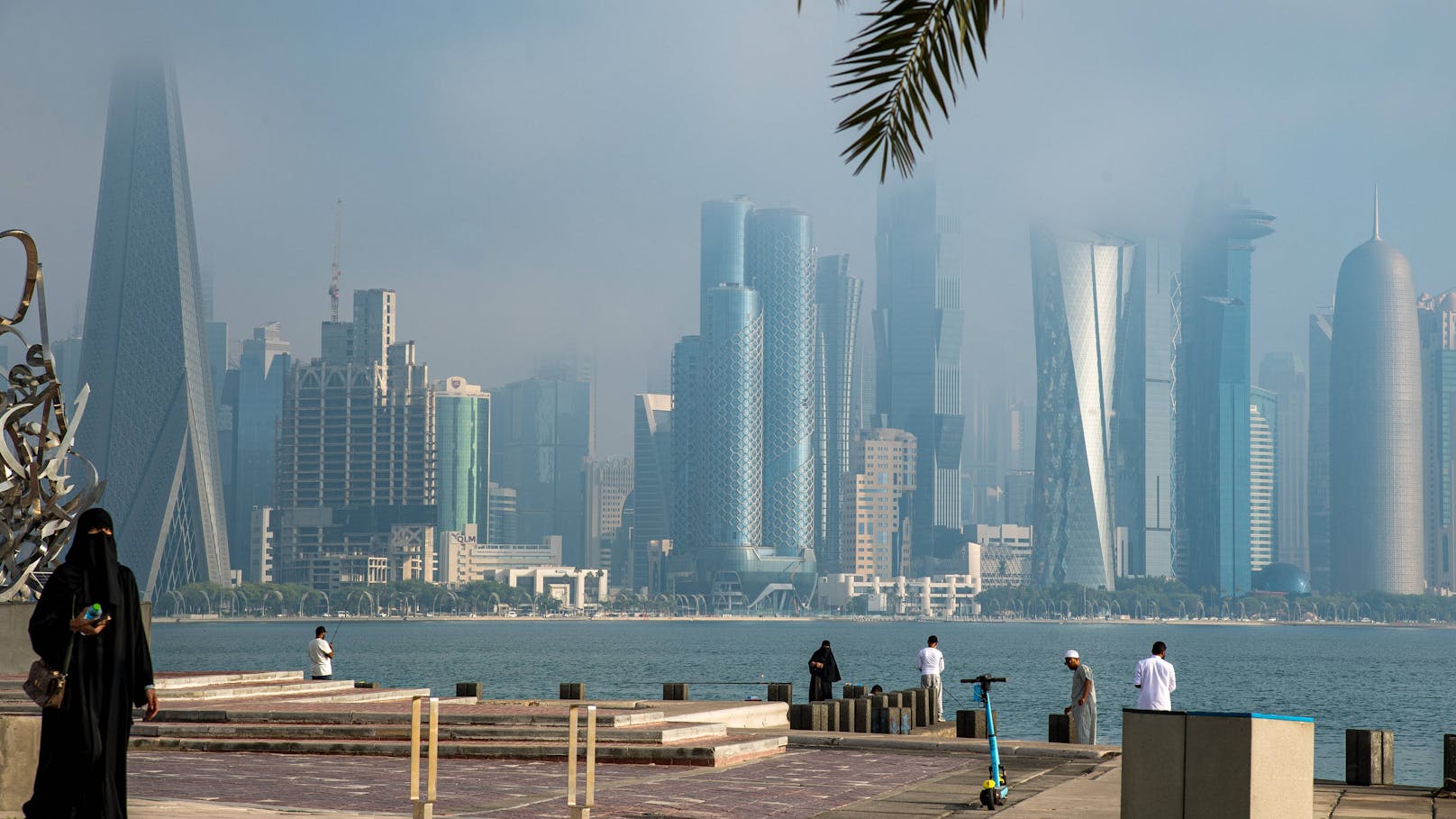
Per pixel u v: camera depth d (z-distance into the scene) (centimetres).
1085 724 4253
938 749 3781
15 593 3616
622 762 3231
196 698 4103
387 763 3147
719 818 2370
